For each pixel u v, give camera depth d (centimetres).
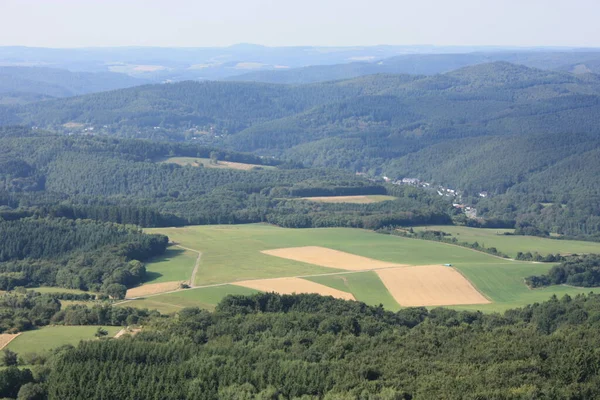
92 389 16212
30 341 19538
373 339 19238
